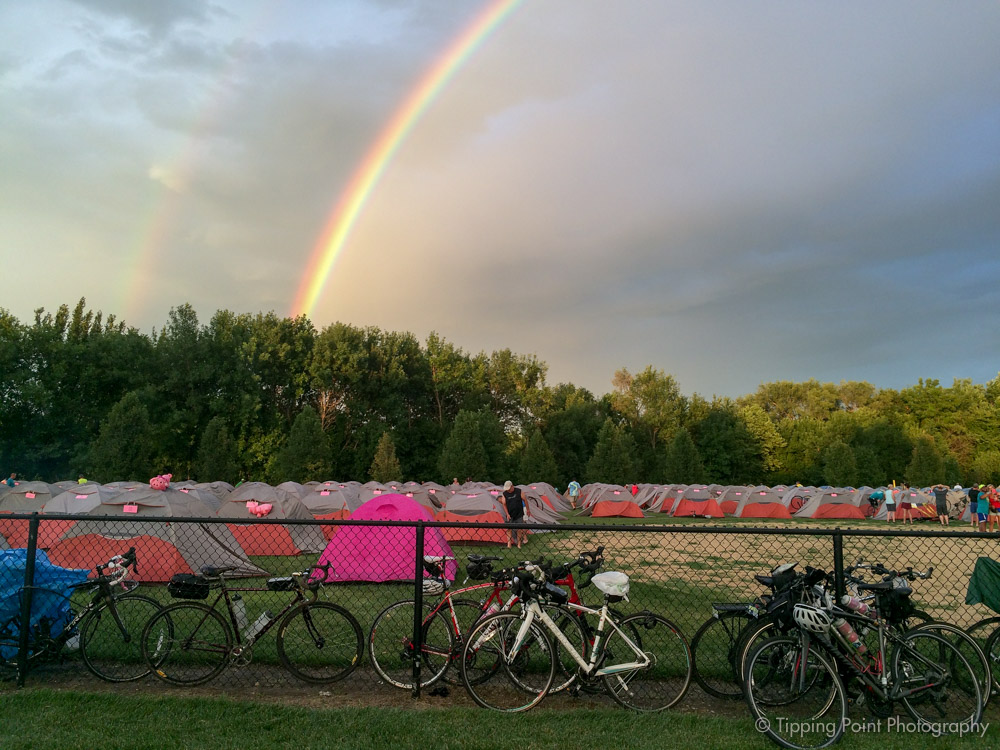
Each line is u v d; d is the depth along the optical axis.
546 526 5.40
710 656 5.52
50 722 4.64
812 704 4.94
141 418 35.31
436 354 61.75
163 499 12.08
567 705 5.16
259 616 5.63
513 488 17.05
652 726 4.71
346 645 5.64
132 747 4.30
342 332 53.91
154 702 4.98
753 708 4.70
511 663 5.24
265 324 52.41
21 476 40.97
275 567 12.48
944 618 8.85
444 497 25.78
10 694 5.10
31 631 5.59
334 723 4.66
